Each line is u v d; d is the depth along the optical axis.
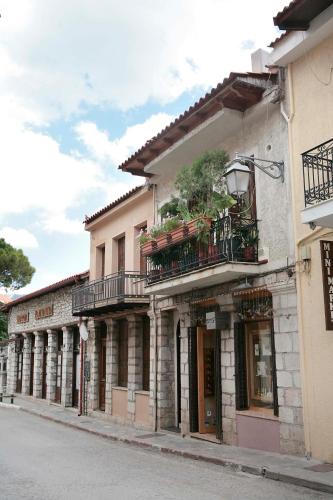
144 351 16.31
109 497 7.12
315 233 9.48
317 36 9.62
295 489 7.50
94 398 18.91
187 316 13.41
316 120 9.75
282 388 9.91
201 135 12.43
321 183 9.35
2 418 19.56
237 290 11.24
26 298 28.23
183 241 11.88
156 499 6.98
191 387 12.99
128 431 14.64
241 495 7.17
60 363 24.03
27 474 8.84
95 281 18.75
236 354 11.39
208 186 11.50
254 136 11.48
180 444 11.79
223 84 10.96
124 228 17.86
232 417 11.36
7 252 35.38
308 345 9.41
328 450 8.79
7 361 32.31
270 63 10.92
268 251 10.62
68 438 14.03
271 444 10.12
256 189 11.19
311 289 9.47
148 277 13.64
